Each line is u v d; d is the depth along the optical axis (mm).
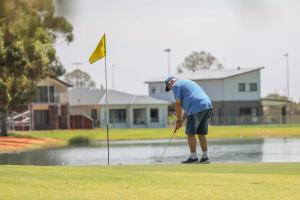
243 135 75875
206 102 22609
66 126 106188
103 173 17281
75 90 116938
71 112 114250
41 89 104312
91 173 17250
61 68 79375
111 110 113688
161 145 57562
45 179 16188
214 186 15570
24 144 59219
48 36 72562
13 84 67312
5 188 14992
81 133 76438
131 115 114062
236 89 122125
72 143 65250
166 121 116812
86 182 15914
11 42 65938
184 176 16938
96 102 112062
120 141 68500
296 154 41188
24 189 14922
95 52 28719
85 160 38531
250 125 104250
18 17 64875
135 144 60562
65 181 15984
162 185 15648
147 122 115125
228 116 120312
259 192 14898
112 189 15102
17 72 66312
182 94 22672
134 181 16125
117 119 113938
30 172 17172
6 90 63906
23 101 69812
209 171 18375
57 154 46188
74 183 15758
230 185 15695
